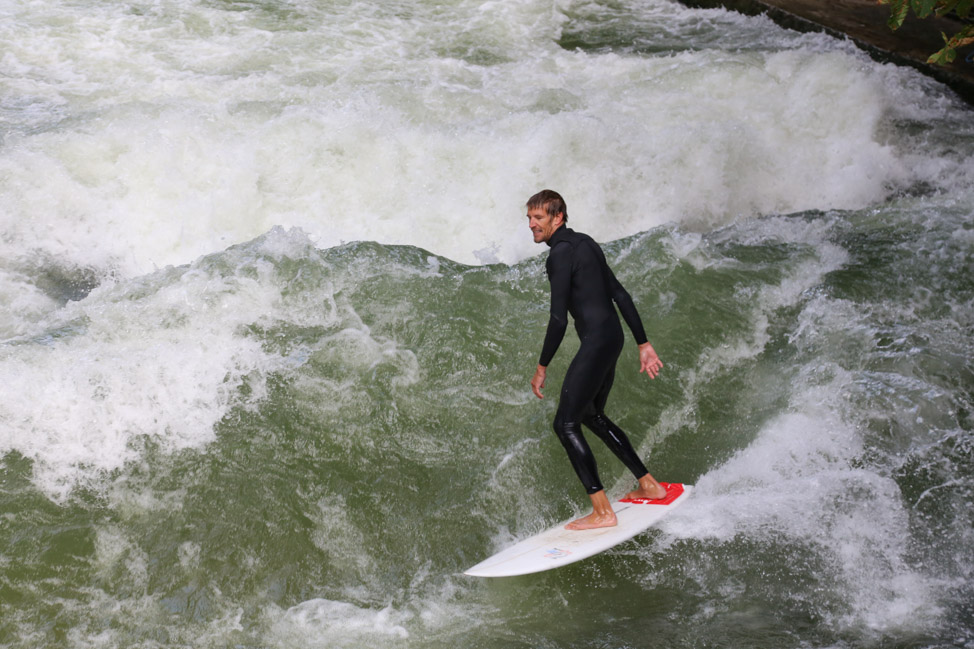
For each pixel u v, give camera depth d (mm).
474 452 14047
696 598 11703
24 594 11445
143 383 13828
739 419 15164
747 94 27656
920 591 11695
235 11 33219
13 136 20625
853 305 17297
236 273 16328
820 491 13383
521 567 11391
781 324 17000
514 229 20922
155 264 19281
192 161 20359
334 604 11695
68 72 26375
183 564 12023
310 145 20922
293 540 12508
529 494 13641
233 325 15266
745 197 23984
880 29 35906
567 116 22750
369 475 13508
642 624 11297
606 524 12289
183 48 29250
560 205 12672
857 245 19734
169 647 10977
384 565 12367
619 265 17641
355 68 28938
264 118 22203
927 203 22156
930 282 18234
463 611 11625
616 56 32156
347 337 15445
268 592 11828
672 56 32344
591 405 12656
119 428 13305
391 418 14320
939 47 34062
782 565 12148
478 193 21156
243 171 20250
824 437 14398
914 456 14023
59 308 17188
